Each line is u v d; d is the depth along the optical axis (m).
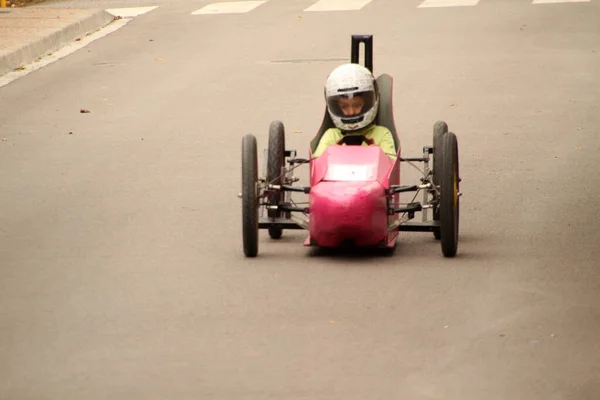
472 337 17.20
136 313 18.69
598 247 22.02
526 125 33.88
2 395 15.45
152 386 15.65
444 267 20.89
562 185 27.16
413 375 15.80
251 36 52.22
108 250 22.67
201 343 17.23
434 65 43.44
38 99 40.50
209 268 21.22
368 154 22.12
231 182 28.44
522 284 19.75
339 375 15.86
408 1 60.78
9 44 49.19
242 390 15.42
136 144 33.16
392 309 18.55
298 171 30.09
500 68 42.44
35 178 29.44
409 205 22.48
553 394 15.05
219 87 41.09
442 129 22.97
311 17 56.88
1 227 24.73
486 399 14.96
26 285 20.41
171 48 50.22
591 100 36.84
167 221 24.91
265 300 19.19
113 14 62.41
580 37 48.06
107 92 41.22
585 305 18.56
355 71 23.22
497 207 25.39
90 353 16.94
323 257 21.91
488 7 57.28
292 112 36.62
